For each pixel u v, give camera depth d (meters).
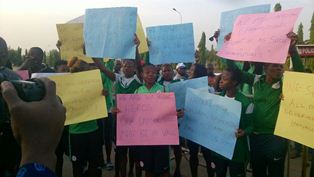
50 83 0.92
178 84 4.13
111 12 4.20
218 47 4.23
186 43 4.94
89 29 4.29
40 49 5.47
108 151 6.01
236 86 4.04
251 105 3.79
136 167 4.54
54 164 0.86
